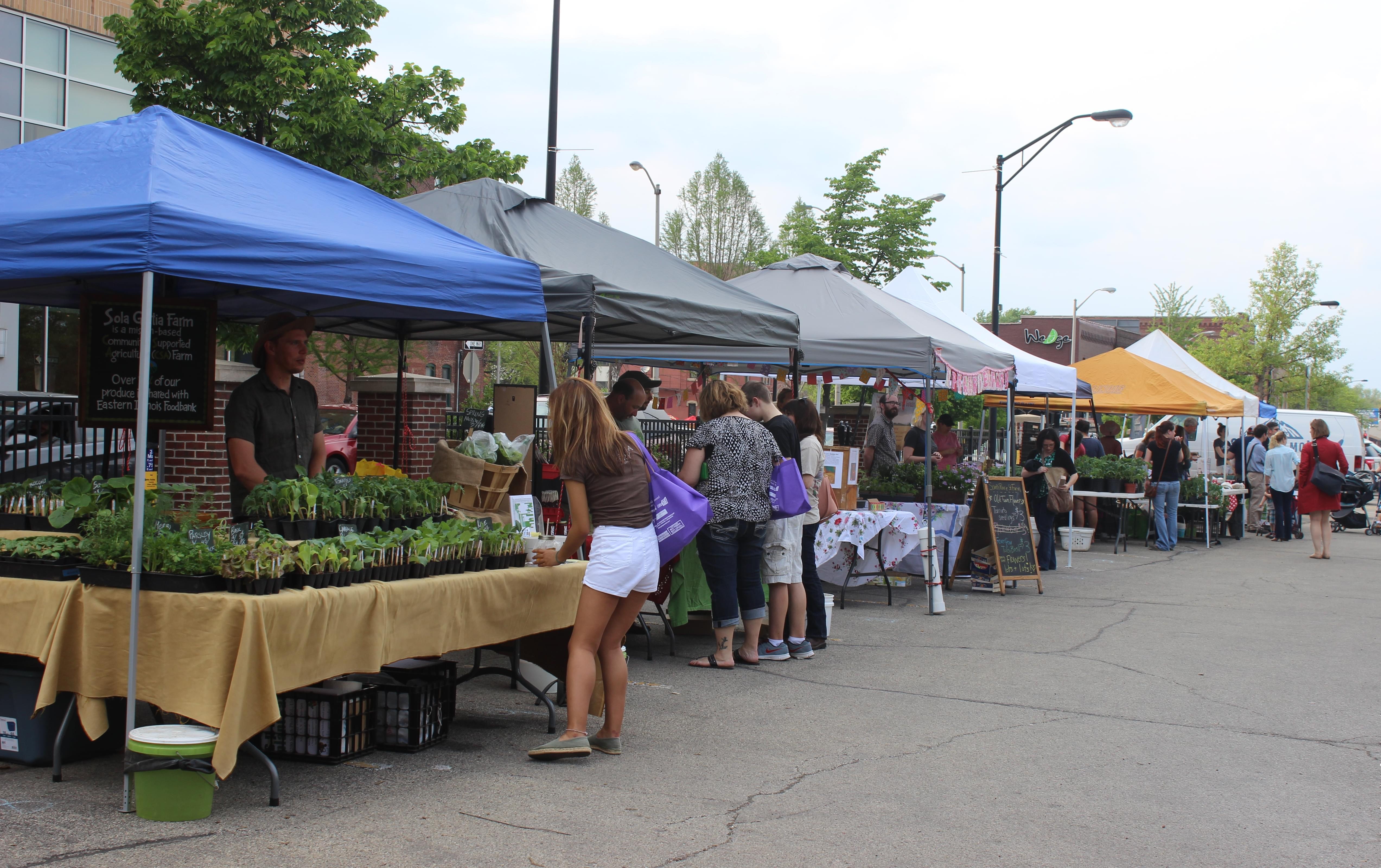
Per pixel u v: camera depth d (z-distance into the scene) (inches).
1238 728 248.2
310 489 198.7
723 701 258.7
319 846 155.3
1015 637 357.7
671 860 156.2
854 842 166.9
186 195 181.5
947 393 767.7
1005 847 167.2
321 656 174.1
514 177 762.8
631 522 203.5
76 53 744.3
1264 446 864.9
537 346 1631.4
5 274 171.2
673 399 2159.2
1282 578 548.1
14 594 175.5
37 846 150.3
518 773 196.4
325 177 229.1
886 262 1274.6
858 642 340.8
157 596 166.2
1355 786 206.4
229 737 161.0
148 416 212.7
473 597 205.9
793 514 287.6
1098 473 658.2
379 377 494.6
